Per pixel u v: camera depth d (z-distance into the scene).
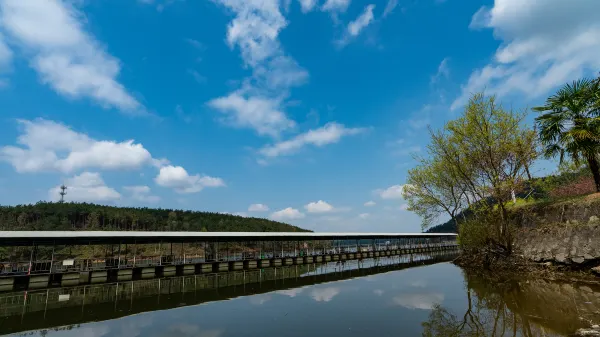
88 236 27.64
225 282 25.02
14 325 13.03
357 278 24.33
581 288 14.13
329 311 13.03
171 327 11.70
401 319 11.23
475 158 20.48
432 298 14.58
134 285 24.69
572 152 17.88
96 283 26.05
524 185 19.75
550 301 12.21
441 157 24.17
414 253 57.59
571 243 16.52
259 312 13.49
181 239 33.38
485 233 22.14
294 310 13.55
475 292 15.27
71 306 16.94
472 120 19.95
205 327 11.50
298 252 47.59
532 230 19.62
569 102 18.14
